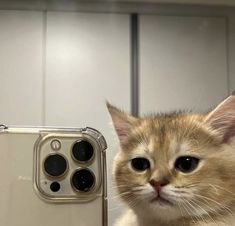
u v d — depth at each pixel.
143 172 0.17
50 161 0.16
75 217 0.15
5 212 0.15
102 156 0.16
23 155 0.15
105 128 0.27
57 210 0.15
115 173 0.18
